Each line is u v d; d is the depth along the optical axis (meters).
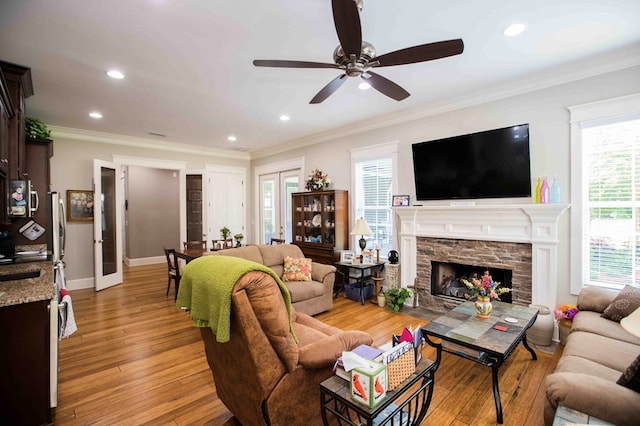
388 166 4.71
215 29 2.31
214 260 1.69
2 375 1.80
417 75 3.17
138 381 2.48
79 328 3.55
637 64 2.73
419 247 4.23
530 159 3.31
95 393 2.31
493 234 3.52
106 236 5.45
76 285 5.29
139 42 2.49
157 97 3.71
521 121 3.38
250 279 1.44
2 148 2.52
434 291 4.14
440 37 2.47
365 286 4.64
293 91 3.55
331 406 1.81
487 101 3.62
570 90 3.08
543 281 3.17
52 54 2.67
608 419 1.32
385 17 2.20
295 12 2.11
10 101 2.80
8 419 1.81
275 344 1.54
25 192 2.97
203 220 6.84
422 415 1.74
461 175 3.79
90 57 2.73
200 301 1.62
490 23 2.29
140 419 2.03
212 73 3.07
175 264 4.71
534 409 2.12
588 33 2.42
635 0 2.03
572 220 3.06
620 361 1.83
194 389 2.38
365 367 1.41
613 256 2.89
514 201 3.46
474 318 2.60
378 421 1.69
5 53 2.64
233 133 5.57
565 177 3.11
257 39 2.46
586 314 2.58
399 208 4.29
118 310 4.18
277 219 6.93
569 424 1.23
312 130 5.36
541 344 2.98
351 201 5.17
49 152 4.30
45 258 3.17
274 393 1.55
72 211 5.25
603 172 2.93
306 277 4.01
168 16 2.14
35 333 1.87
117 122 4.80
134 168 7.50
